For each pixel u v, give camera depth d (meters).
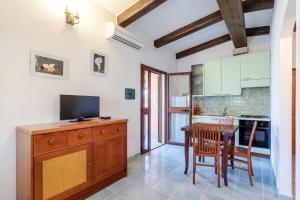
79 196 2.21
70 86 2.59
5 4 1.94
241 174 3.02
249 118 3.97
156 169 3.24
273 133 3.26
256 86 4.18
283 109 2.33
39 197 1.81
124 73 3.59
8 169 1.96
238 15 2.92
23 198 1.89
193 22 3.86
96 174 2.41
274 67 3.12
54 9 2.38
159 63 4.76
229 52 4.89
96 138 2.41
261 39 4.52
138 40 3.65
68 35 2.56
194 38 4.72
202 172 3.11
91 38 2.89
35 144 1.79
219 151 2.62
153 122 6.16
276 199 2.28
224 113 4.82
